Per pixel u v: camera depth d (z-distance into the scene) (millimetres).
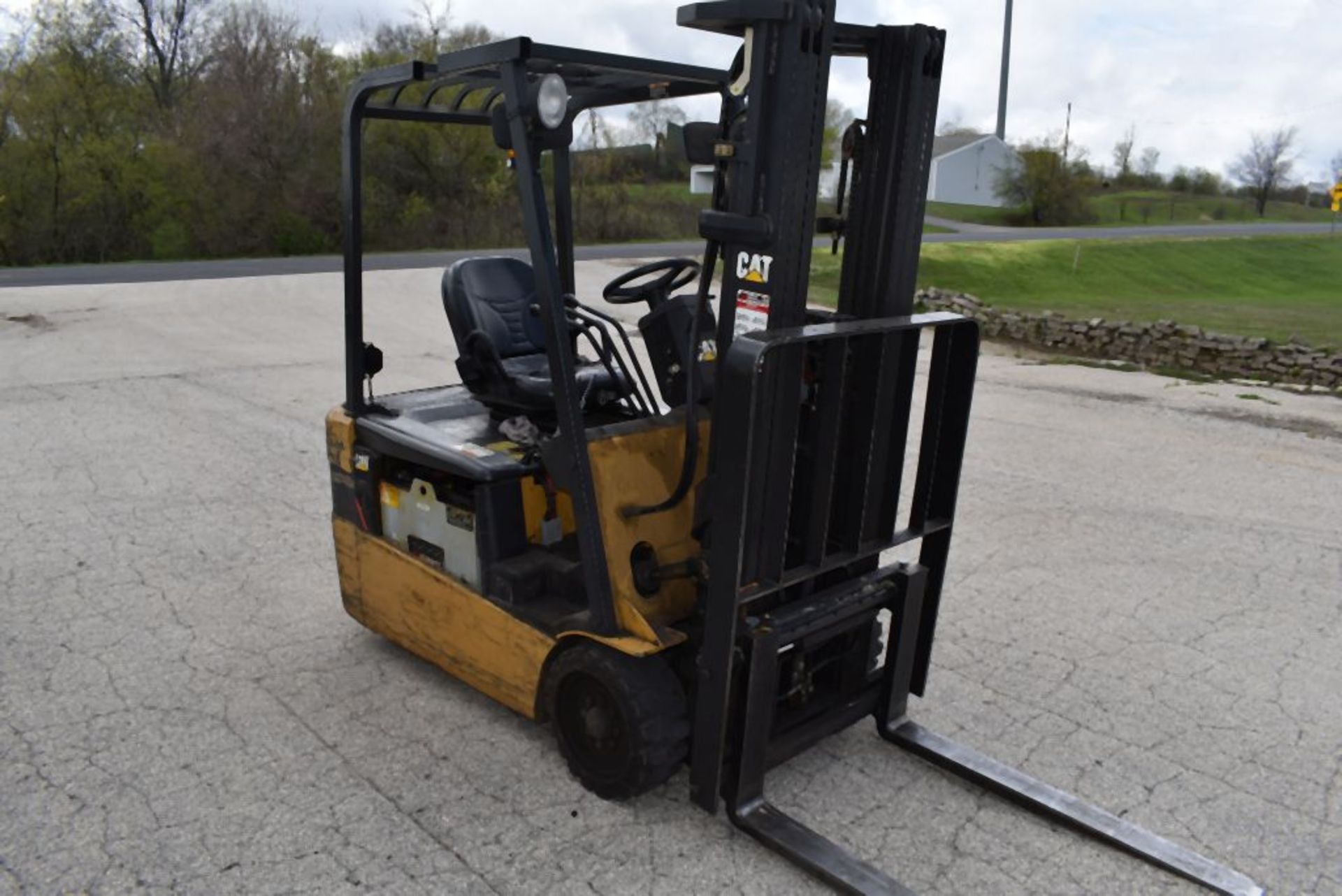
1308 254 36844
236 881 2922
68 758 3533
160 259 32562
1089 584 5297
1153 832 3275
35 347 11375
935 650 4527
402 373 10578
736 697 3090
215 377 10008
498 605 3486
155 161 33469
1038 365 11844
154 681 4086
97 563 5320
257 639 4473
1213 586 5305
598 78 3586
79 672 4160
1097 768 3639
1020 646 4578
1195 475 7312
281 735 3691
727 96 2850
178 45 38094
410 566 3830
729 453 2729
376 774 3457
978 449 7918
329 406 8930
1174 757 3723
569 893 2889
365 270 20156
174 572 5211
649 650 2975
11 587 5000
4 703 3900
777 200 2771
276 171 34656
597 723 3225
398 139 36750
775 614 3113
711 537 3010
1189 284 29938
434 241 36750
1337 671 4398
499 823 3193
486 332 4016
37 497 6375
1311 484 7102
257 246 34406
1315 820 3367
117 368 10375
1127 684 4254
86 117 33000
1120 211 59375
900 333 3143
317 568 5301
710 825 3195
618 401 4078
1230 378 11203
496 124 2986
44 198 32188
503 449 3639
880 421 3176
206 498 6406
